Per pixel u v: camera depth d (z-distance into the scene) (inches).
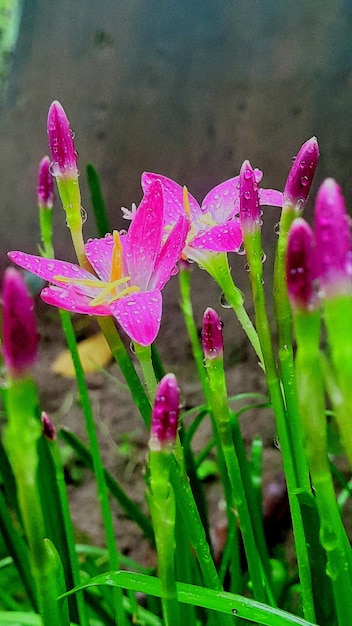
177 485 17.8
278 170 42.3
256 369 39.9
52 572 16.2
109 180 50.0
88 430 20.8
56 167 18.7
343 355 15.1
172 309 44.8
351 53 39.3
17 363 15.5
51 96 53.1
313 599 19.4
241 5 43.8
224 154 44.9
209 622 21.8
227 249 18.7
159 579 16.8
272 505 29.8
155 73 47.9
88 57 51.3
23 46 55.0
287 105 41.8
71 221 18.7
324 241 15.1
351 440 15.3
